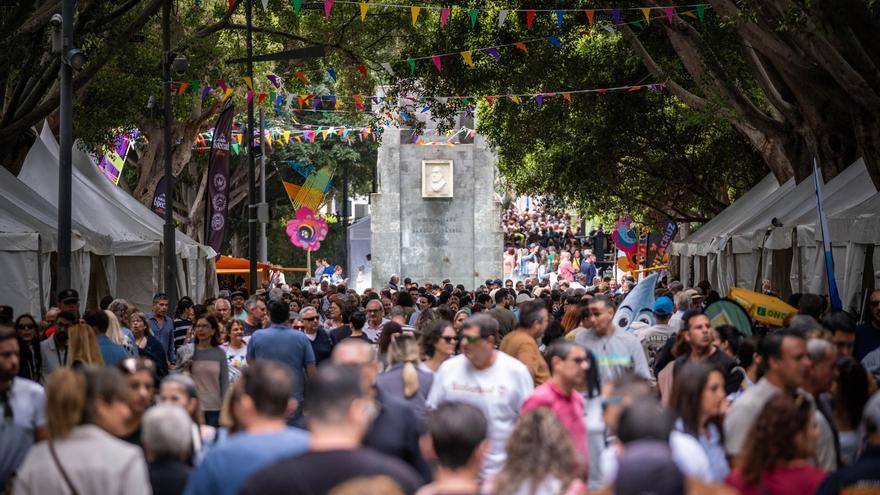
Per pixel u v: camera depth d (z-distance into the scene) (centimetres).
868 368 1353
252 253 3556
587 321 1351
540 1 3369
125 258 3161
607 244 6216
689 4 2986
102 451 776
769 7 2341
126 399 833
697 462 766
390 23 3853
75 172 3191
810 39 2216
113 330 1503
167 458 808
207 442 1059
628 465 648
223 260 4722
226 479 710
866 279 2302
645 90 3950
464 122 6456
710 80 2908
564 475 686
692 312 1285
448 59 3716
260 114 4628
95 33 2694
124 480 772
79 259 2531
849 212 2205
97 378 827
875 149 2342
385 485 510
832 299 1786
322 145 6750
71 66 2200
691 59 2919
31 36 2616
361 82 4003
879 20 2277
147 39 3650
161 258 3136
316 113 6594
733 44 3022
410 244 6303
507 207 11075
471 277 6309
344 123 6575
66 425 781
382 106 4153
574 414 1058
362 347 931
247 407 741
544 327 1330
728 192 5109
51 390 786
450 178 6291
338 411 640
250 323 2047
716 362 1236
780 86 3081
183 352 1761
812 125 2792
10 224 2303
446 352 1277
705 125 3419
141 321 1802
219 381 1567
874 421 779
